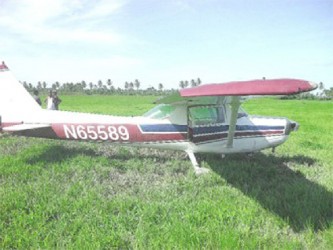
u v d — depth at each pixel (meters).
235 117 6.21
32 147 8.30
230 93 3.81
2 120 7.59
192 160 6.78
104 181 5.77
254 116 7.34
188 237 3.60
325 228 3.88
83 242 3.54
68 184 5.48
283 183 5.57
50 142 9.21
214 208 4.39
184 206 4.51
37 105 7.62
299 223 4.04
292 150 8.57
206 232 3.74
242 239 3.62
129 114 20.16
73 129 7.22
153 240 3.58
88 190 5.15
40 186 5.29
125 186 5.55
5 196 4.75
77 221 4.02
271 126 7.05
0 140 9.58
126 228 3.95
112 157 7.55
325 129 13.57
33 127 7.01
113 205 4.55
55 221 4.09
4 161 6.75
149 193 5.13
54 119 7.36
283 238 3.70
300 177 6.09
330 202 4.56
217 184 5.66
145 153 8.03
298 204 4.47
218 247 3.46
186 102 6.63
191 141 6.86
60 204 4.55
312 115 22.00
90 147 8.46
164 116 6.96
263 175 6.18
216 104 6.85
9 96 7.61
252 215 4.21
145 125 6.97
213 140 6.89
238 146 7.01
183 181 5.72
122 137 7.06
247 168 6.46
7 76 7.62
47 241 3.59
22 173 5.98
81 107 29.75
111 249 3.46
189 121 6.82
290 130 7.16
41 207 4.38
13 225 3.93
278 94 3.60
